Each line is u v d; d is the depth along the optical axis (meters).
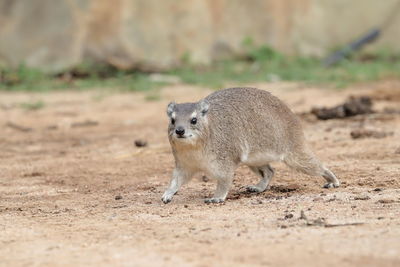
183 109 11.27
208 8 32.72
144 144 16.83
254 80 28.27
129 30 31.03
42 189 13.20
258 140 11.82
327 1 34.38
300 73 29.25
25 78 28.83
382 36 34.38
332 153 15.02
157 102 24.17
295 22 33.94
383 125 18.22
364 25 34.38
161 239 8.93
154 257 8.07
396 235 8.53
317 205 10.57
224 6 33.03
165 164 14.85
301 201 10.96
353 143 15.98
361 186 12.09
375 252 7.86
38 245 8.96
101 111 22.88
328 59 32.31
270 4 33.56
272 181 13.05
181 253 8.20
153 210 10.91
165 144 17.00
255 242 8.55
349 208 10.24
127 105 23.78
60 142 18.23
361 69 29.48
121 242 8.88
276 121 12.01
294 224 9.39
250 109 11.82
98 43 30.64
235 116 11.64
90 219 10.45
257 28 33.44
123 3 31.03
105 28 30.73
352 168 13.48
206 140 11.32
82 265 7.93
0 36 29.84
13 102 24.80
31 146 17.78
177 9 32.16
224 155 11.48
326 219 9.58
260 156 11.91
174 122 11.26
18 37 29.98
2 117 22.12
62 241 9.12
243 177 13.52
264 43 33.41
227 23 33.03
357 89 25.36
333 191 11.81
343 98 23.28
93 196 12.41
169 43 31.80
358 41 33.44
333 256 7.80
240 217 10.05
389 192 11.36
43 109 23.44
